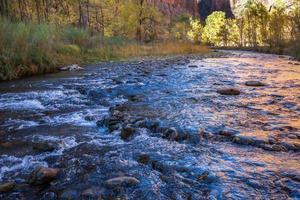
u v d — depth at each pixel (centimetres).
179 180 381
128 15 4325
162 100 827
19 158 482
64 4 4116
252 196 335
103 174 411
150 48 3095
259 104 761
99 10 4847
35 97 932
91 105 839
